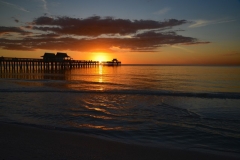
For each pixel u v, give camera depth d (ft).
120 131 22.58
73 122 26.04
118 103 39.70
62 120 26.96
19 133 20.54
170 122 26.58
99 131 22.38
